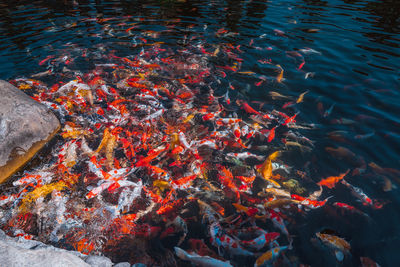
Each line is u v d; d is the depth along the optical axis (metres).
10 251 2.13
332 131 3.75
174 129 3.81
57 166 3.29
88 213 2.85
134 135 3.68
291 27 6.85
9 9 7.64
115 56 5.26
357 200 2.94
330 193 3.03
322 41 6.12
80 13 7.44
